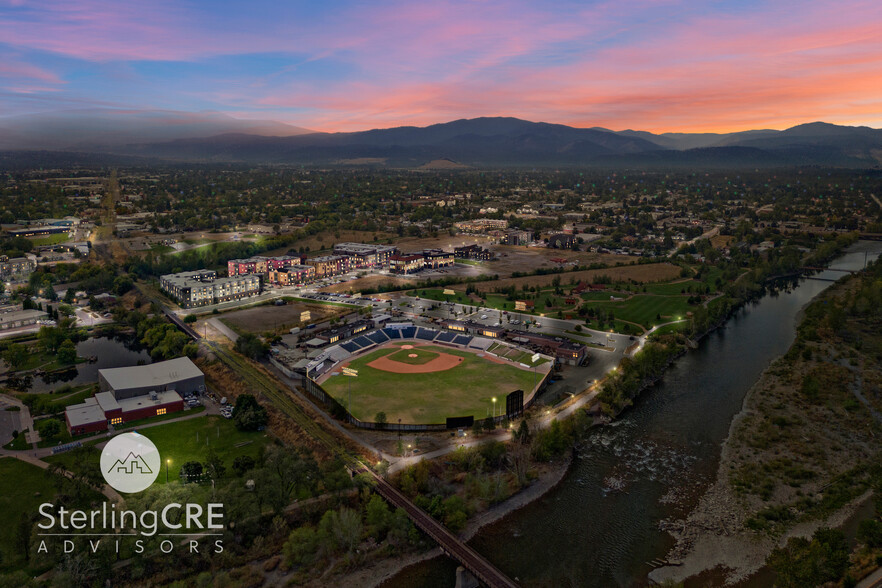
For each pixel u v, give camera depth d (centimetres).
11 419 19838
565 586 12588
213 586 11994
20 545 12562
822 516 14788
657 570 13112
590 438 19238
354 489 15388
